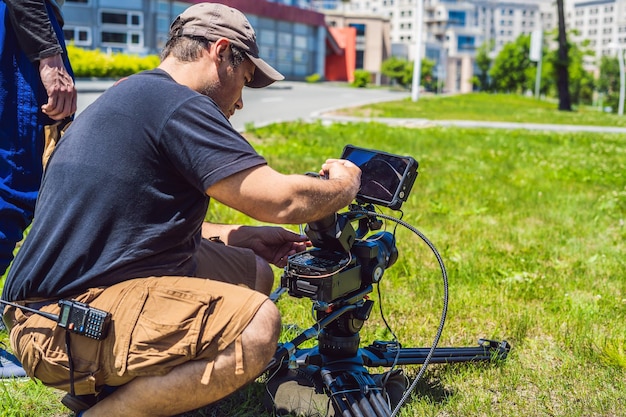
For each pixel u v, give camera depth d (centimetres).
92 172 218
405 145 1292
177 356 212
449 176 928
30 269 221
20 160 296
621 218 706
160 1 4100
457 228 619
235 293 221
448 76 13400
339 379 252
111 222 218
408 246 537
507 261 512
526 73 8800
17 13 288
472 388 302
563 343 360
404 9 14225
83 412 226
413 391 288
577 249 563
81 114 229
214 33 233
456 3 13650
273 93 2975
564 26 3391
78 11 3772
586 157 1285
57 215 220
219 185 217
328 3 11888
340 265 237
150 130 217
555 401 293
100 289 218
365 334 355
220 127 220
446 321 384
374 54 9856
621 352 338
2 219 293
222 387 218
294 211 222
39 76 300
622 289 454
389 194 254
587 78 10838
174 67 236
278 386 269
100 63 2750
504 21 19412
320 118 1800
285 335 337
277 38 5809
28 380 293
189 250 235
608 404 289
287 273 240
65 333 216
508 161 1146
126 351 212
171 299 215
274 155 1019
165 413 221
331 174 241
